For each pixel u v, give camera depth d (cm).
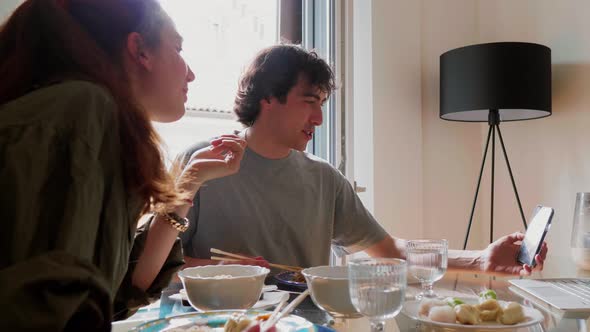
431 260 103
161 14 82
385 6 280
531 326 80
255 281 90
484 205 303
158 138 68
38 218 51
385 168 274
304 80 156
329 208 170
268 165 160
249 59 170
